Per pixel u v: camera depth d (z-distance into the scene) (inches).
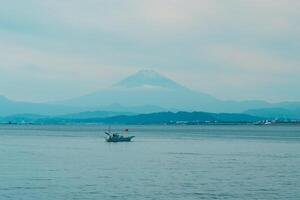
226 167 3388.3
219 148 5324.8
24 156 4210.1
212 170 3211.1
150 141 6815.9
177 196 2293.3
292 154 4500.5
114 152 4749.0
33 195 2297.0
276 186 2559.1
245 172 3110.2
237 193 2367.1
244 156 4286.4
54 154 4461.1
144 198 2247.8
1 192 2361.0
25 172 3061.0
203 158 4089.6
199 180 2755.9
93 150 5019.7
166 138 7765.8
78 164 3560.5
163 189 2459.4
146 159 3993.6
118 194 2333.9
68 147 5482.3
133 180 2748.5
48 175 2928.2
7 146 5605.3
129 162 3735.2
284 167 3393.2
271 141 6791.3
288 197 2277.3
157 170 3211.1
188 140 7130.9
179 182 2679.6
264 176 2923.2
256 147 5506.9
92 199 2220.7
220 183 2650.1
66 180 2731.3
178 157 4185.5
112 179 2780.5
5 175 2918.3
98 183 2632.9
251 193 2368.4
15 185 2549.2
